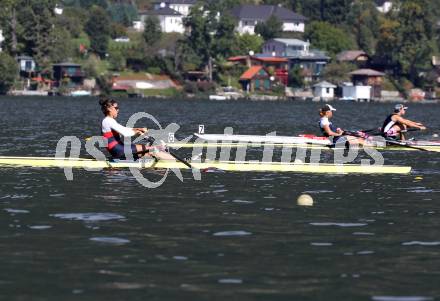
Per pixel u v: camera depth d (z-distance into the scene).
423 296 36.59
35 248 44.56
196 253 44.19
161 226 51.78
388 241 48.06
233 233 49.81
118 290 36.81
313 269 41.06
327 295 36.53
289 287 37.72
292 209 59.72
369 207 61.16
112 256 43.12
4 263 41.06
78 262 41.69
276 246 46.25
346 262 42.62
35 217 54.16
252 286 37.78
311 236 49.28
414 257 43.91
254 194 67.50
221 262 42.22
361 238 48.88
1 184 70.44
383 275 40.03
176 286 37.62
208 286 37.69
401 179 79.69
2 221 52.31
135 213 56.75
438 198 66.38
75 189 68.38
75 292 36.41
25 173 78.31
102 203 61.06
